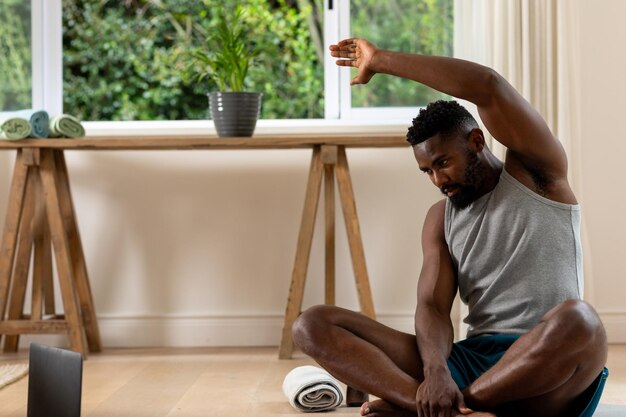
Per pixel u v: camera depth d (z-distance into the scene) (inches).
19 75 171.8
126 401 121.3
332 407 115.4
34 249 159.0
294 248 167.2
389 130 166.6
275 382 134.0
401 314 166.7
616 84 165.3
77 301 154.4
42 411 88.8
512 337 95.6
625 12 165.3
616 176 165.8
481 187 97.3
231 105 154.7
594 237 166.2
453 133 95.0
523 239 95.7
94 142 151.3
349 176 154.3
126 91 280.7
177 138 151.3
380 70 96.2
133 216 167.5
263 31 277.9
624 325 165.6
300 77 279.4
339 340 97.7
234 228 167.3
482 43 161.5
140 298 167.5
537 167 95.7
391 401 95.0
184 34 279.3
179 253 167.3
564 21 158.7
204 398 123.0
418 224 166.9
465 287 100.3
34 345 91.7
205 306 167.5
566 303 88.3
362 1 171.6
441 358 93.4
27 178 155.1
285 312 157.3
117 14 280.8
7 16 171.5
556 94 160.7
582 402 92.6
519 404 92.6
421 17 171.0
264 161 167.0
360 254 154.0
